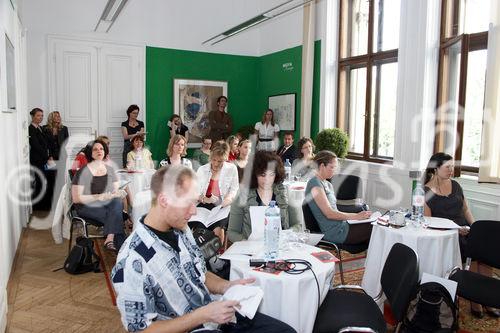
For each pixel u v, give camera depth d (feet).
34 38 21.84
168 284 5.18
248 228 9.22
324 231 10.59
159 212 5.28
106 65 23.65
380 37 18.88
